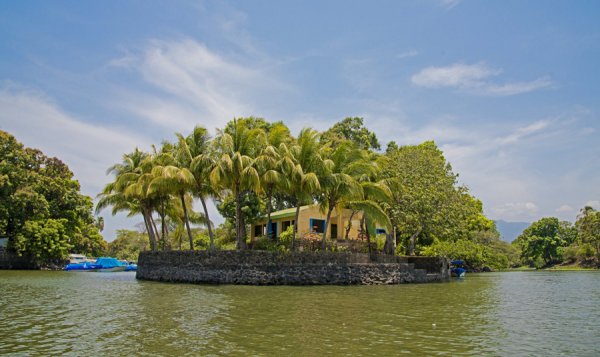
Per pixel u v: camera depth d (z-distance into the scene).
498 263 73.38
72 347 11.78
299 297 23.48
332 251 36.91
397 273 36.44
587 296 27.39
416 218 42.28
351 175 37.25
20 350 11.52
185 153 37.19
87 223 70.50
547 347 12.30
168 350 11.45
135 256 86.31
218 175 33.38
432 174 46.00
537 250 118.94
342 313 17.77
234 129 36.59
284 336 13.12
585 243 98.00
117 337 12.95
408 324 15.48
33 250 56.84
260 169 34.19
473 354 11.42
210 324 15.02
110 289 28.03
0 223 54.28
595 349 12.09
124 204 46.41
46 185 60.88
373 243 42.66
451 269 51.53
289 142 40.19
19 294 24.92
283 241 37.72
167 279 35.56
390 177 44.62
